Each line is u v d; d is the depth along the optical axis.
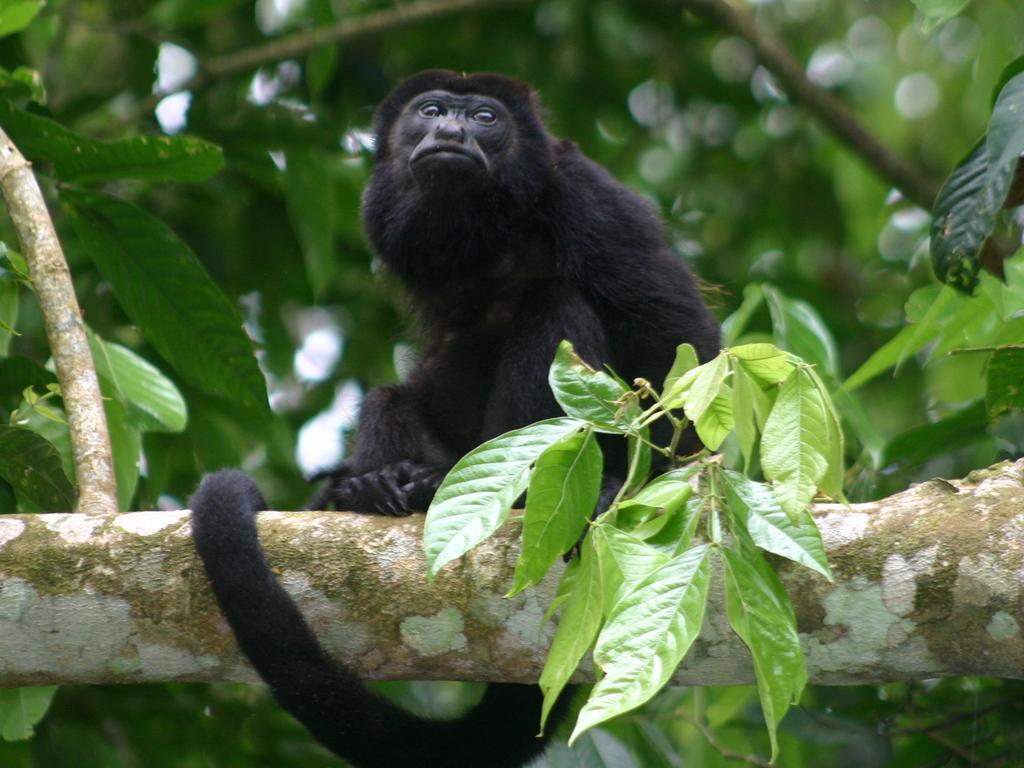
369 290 11.93
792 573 5.13
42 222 6.71
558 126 13.26
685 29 13.43
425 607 5.39
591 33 13.31
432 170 8.18
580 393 4.77
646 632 4.10
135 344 10.33
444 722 6.43
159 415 7.64
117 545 5.50
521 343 7.59
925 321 7.16
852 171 13.71
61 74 12.46
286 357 10.88
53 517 5.61
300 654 5.45
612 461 7.07
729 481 4.58
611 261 7.61
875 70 14.49
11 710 7.04
